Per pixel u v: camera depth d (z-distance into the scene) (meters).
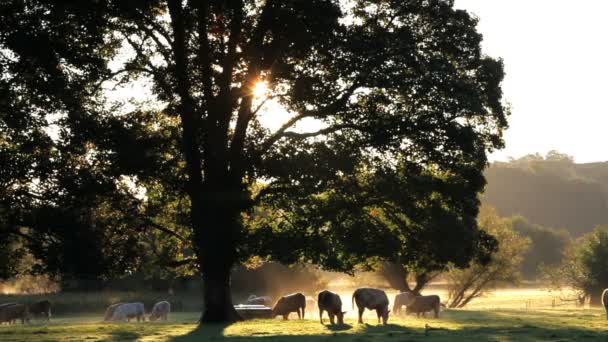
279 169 34.44
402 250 38.41
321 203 36.38
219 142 35.38
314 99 34.56
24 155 33.44
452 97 35.12
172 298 81.81
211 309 35.62
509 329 28.25
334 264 36.34
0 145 33.97
